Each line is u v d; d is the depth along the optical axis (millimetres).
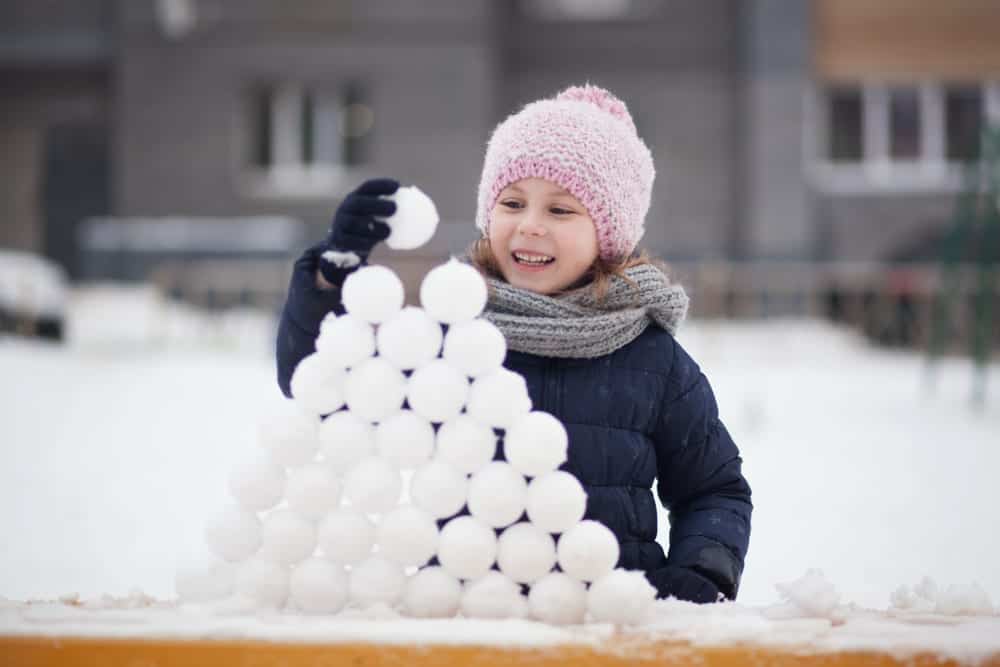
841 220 30375
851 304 28672
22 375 17500
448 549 2719
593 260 3607
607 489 3434
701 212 30750
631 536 3453
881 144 30562
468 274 2805
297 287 3203
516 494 2715
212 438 12828
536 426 2721
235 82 29781
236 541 2812
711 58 30766
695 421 3594
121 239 28891
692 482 3639
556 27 31031
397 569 2762
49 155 31938
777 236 29969
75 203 32031
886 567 7156
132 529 8117
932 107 30531
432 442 2773
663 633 2555
